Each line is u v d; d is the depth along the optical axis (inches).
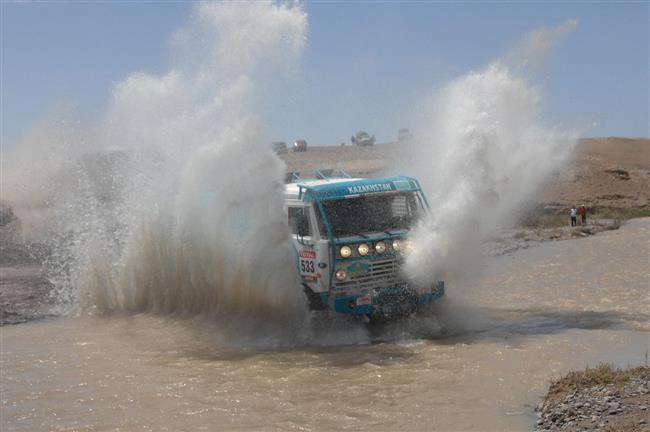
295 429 316.8
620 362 401.1
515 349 445.4
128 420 339.9
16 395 389.4
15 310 668.7
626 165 2810.0
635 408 295.1
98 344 513.0
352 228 490.9
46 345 515.8
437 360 428.1
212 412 347.6
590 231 1370.6
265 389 384.5
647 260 875.4
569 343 455.5
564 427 290.8
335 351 465.4
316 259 482.6
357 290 482.0
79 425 335.3
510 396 353.1
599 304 594.9
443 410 335.6
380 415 332.2
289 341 498.9
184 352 480.7
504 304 612.4
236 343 501.7
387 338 494.0
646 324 507.8
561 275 783.7
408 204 517.7
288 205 518.6
